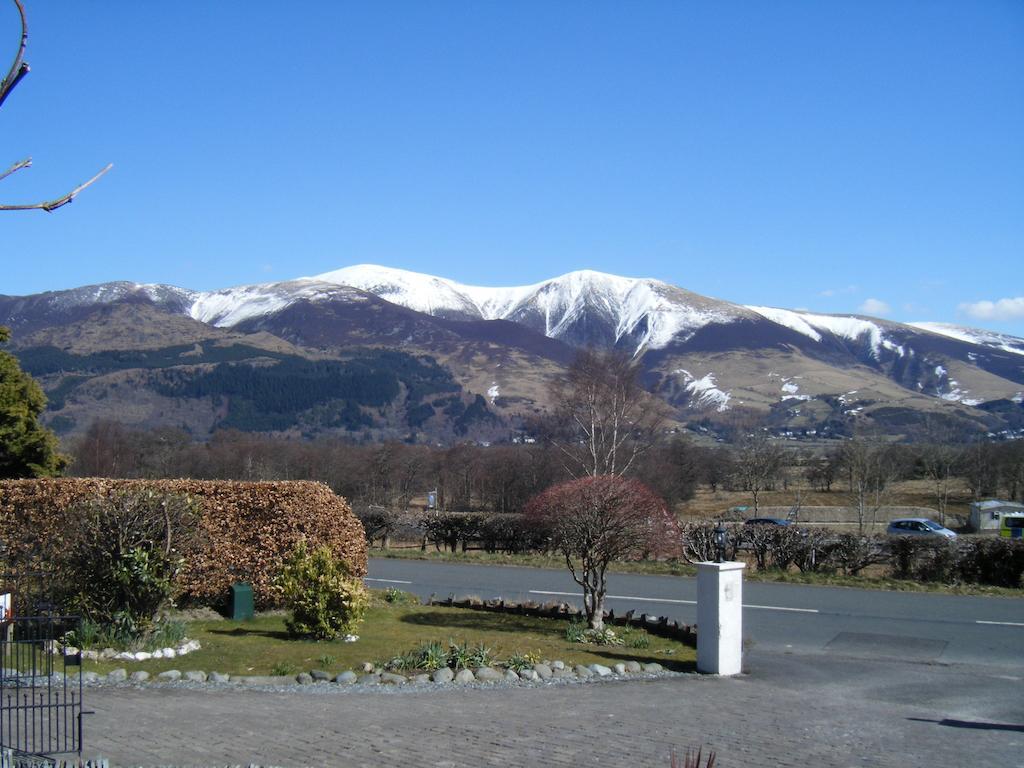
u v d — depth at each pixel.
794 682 12.21
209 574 16.78
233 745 8.10
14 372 29.47
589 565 15.45
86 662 11.81
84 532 13.09
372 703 10.11
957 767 7.95
